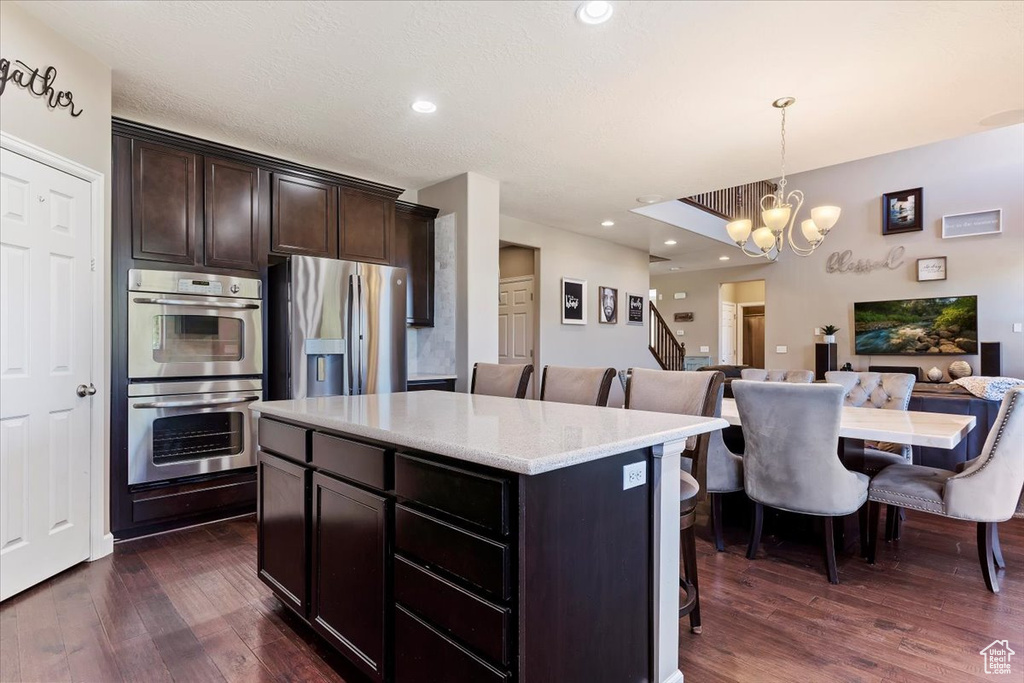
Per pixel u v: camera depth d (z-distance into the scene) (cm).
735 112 312
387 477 149
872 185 840
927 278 791
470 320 425
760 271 949
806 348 898
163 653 179
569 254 647
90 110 253
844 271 863
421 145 367
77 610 208
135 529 291
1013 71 265
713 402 197
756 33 233
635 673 147
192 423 312
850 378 376
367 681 165
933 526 320
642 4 213
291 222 355
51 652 179
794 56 252
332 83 279
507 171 422
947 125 333
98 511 261
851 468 287
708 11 217
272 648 183
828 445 233
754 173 427
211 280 314
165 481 299
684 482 190
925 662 175
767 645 186
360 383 365
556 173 427
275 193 347
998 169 742
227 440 325
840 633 194
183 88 284
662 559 154
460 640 124
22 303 222
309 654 179
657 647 153
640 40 239
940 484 244
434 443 133
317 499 179
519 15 221
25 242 222
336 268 356
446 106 306
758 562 263
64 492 243
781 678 167
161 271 296
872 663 175
